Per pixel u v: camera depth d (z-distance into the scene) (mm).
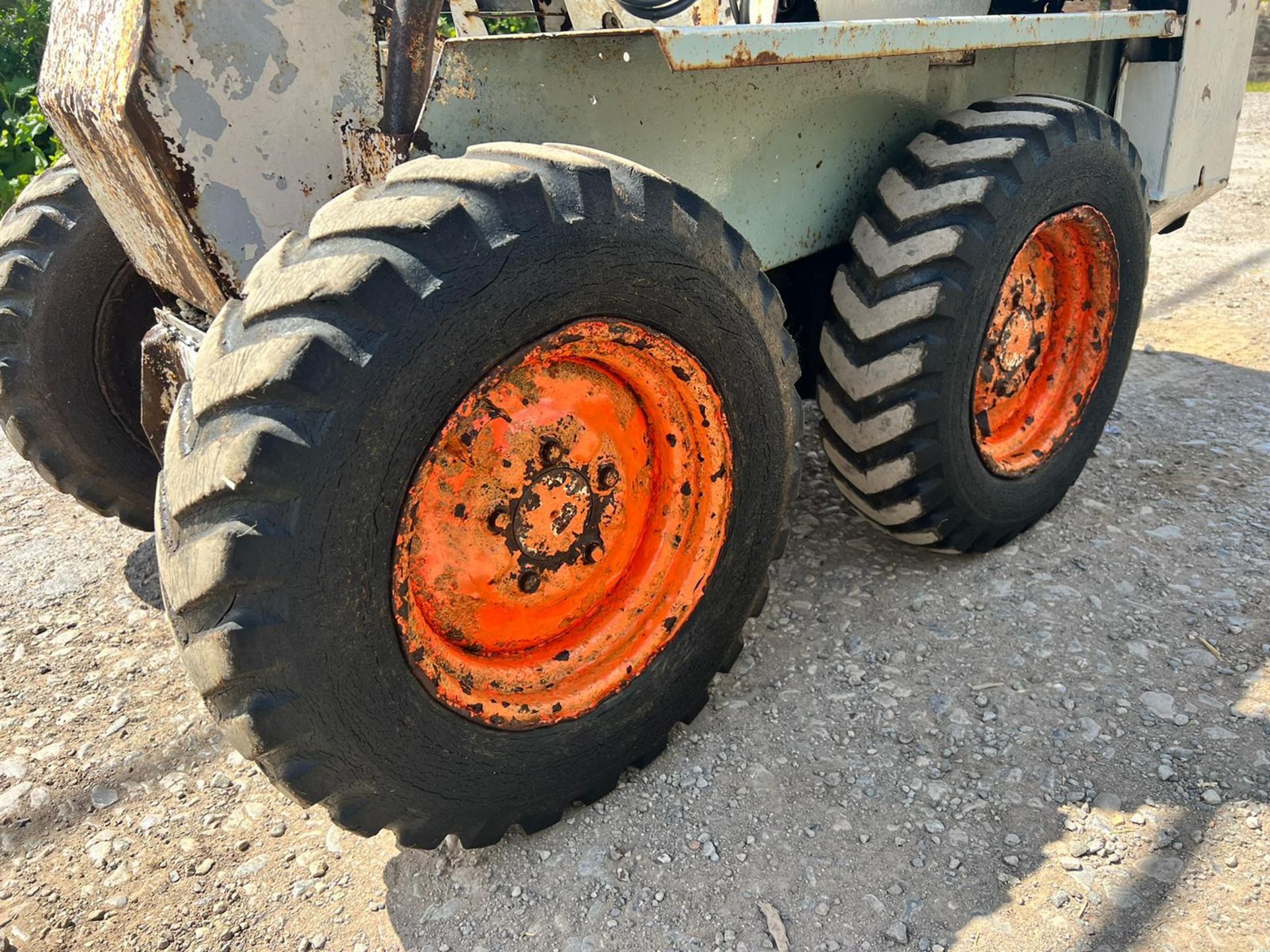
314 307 1483
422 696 1749
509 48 1790
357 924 1923
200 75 1726
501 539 1891
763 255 2393
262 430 1432
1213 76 3336
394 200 1578
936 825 2043
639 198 1755
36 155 6516
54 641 2809
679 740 2311
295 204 1899
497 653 2002
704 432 2020
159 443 2326
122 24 1707
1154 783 2113
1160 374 4203
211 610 1500
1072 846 1975
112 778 2314
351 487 1523
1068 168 2559
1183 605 2680
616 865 1999
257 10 1748
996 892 1891
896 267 2434
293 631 1522
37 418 2723
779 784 2172
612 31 1768
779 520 2260
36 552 3246
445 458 1755
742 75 2152
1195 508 3139
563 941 1852
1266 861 1915
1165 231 3879
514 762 1922
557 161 1674
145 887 2025
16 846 2143
